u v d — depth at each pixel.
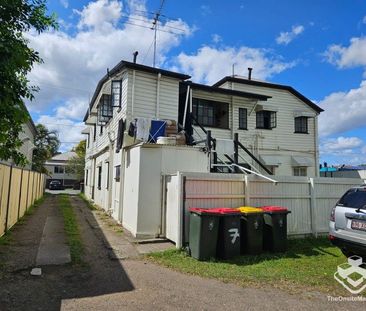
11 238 8.30
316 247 8.27
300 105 19.27
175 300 4.61
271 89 18.47
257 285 5.33
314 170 19.09
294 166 18.17
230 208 7.91
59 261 6.38
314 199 9.61
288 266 6.53
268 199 9.02
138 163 9.20
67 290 4.90
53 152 44.78
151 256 7.07
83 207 17.09
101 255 7.04
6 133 5.25
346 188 10.19
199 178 8.16
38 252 6.96
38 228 9.92
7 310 4.11
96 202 19.11
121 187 11.49
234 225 7.21
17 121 5.09
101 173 17.70
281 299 4.73
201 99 15.54
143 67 12.52
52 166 56.00
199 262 6.73
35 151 38.84
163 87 13.16
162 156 9.38
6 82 4.66
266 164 16.84
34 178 17.69
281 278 5.70
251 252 7.44
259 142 17.25
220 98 15.92
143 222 8.88
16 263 6.13
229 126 16.06
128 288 5.05
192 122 14.19
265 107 17.59
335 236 6.89
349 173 23.41
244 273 5.96
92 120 21.16
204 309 4.32
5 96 4.66
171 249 7.66
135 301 4.52
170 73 13.04
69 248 7.41
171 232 8.34
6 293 4.67
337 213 6.96
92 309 4.21
